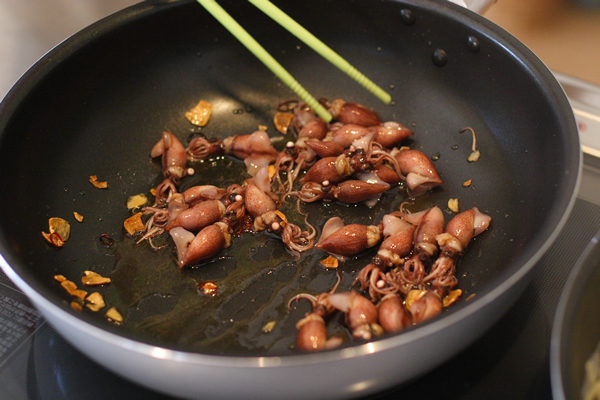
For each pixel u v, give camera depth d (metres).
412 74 0.61
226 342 0.50
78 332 0.44
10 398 0.48
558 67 0.69
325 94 0.63
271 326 0.51
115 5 0.61
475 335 0.46
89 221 0.56
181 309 0.52
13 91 0.53
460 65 0.58
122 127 0.59
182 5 0.58
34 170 0.54
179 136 0.61
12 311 0.51
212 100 0.62
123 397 0.48
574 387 0.43
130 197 0.57
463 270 0.53
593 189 0.56
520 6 0.70
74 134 0.57
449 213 0.56
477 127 0.58
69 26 0.60
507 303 0.46
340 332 0.50
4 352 0.50
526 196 0.53
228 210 0.55
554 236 0.46
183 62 0.61
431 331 0.43
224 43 0.62
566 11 0.69
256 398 0.45
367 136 0.58
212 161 0.59
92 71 0.57
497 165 0.56
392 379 0.45
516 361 0.49
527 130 0.54
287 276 0.53
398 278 0.52
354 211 0.56
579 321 0.44
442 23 0.57
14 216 0.51
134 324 0.51
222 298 0.52
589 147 0.58
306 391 0.44
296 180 0.58
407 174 0.57
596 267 0.44
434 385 0.48
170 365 0.44
